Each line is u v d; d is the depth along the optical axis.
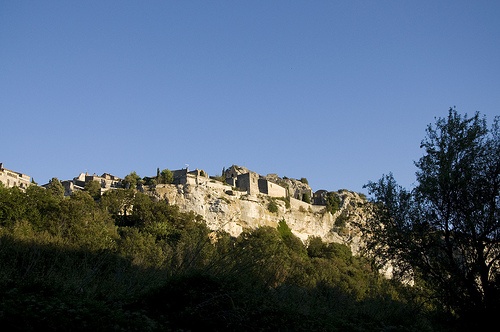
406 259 23.81
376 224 25.28
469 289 22.00
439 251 23.58
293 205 102.44
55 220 45.03
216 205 87.75
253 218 91.38
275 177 124.38
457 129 24.53
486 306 21.45
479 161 23.83
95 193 94.06
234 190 94.56
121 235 59.78
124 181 106.50
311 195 120.25
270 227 87.81
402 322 23.09
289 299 20.86
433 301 23.70
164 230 67.69
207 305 16.81
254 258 22.33
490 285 21.72
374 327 21.69
